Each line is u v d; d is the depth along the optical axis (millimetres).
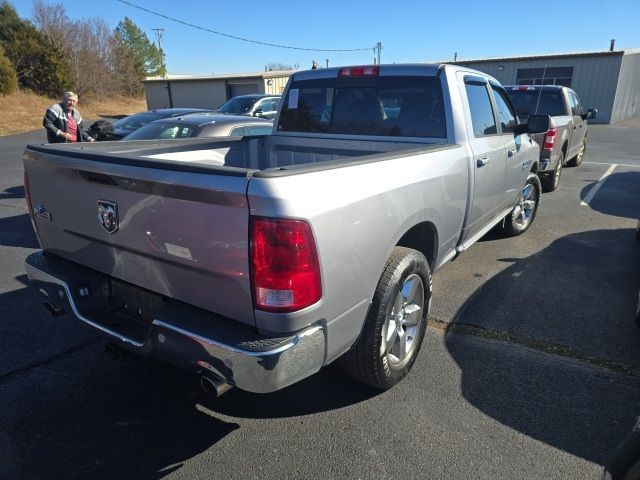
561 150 8688
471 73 4004
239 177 1864
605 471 1684
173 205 2070
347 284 2215
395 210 2527
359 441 2537
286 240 1868
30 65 35562
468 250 5430
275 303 1934
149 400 2896
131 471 2355
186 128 7262
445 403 2824
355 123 4039
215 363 2027
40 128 26203
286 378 2012
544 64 27906
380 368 2699
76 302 2674
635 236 5938
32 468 2365
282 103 4496
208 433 2615
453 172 3277
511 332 3617
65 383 3055
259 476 2320
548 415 2713
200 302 2178
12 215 7250
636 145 16641
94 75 40469
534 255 5258
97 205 2428
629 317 3834
